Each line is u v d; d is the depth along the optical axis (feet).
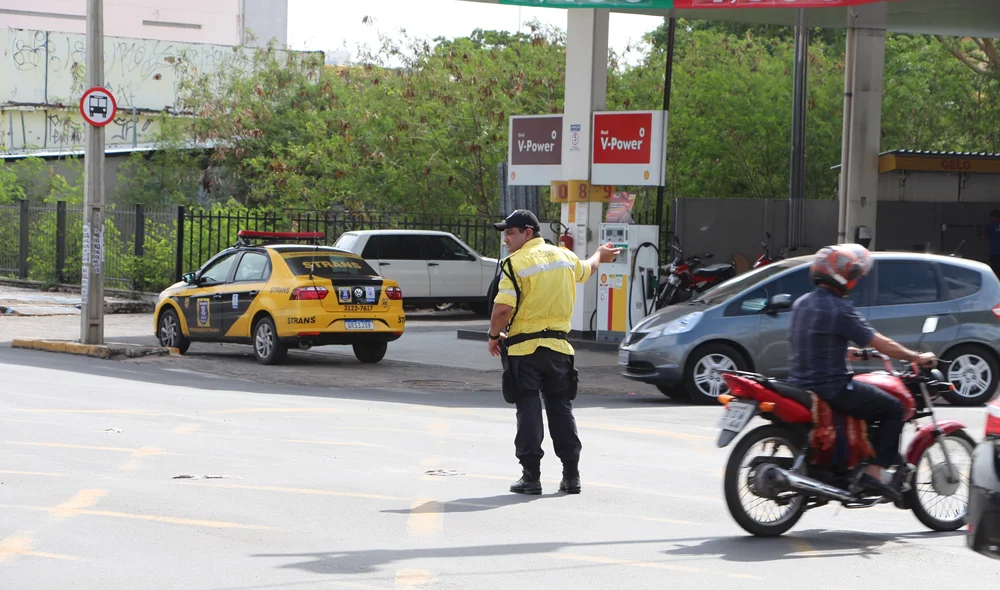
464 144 131.34
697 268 91.97
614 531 30.01
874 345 29.55
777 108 140.26
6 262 132.98
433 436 44.86
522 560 26.76
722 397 30.01
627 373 57.26
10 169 143.23
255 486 34.24
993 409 23.89
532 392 34.50
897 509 34.63
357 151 135.23
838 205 110.63
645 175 81.15
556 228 98.37
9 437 41.78
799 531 30.91
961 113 162.09
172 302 77.30
